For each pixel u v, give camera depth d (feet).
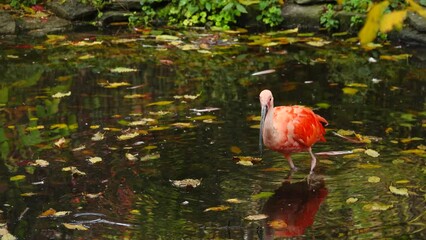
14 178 31.71
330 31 58.90
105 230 26.81
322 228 26.81
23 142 35.88
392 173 31.45
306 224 27.20
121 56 52.06
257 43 54.75
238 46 54.65
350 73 47.26
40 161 33.27
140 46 54.95
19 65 49.70
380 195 29.40
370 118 38.52
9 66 49.47
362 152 33.86
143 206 28.84
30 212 28.53
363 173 31.55
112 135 36.55
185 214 28.04
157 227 26.99
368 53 52.29
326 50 53.26
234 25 61.36
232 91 43.68
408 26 55.93
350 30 58.18
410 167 32.01
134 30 59.98
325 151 34.14
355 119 38.37
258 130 36.76
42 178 31.68
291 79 46.06
